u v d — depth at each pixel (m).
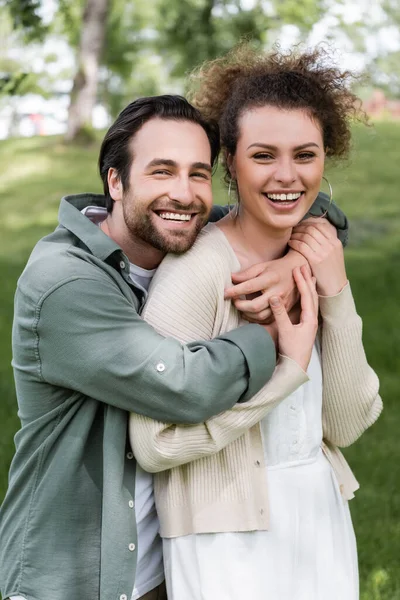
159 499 2.61
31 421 2.66
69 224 2.67
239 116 2.61
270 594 2.51
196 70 2.99
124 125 2.63
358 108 2.92
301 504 2.61
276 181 2.57
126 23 26.00
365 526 4.69
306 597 2.58
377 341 8.27
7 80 7.44
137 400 2.45
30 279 2.56
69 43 20.66
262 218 2.63
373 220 13.70
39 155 18.78
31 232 14.34
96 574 2.55
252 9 20.20
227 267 2.63
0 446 5.73
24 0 8.37
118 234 2.73
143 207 2.58
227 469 2.54
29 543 2.57
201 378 2.40
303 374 2.54
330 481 2.74
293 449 2.64
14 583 2.58
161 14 22.42
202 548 2.53
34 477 2.60
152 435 2.46
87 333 2.47
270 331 2.62
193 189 2.58
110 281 2.56
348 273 11.07
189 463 2.56
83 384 2.49
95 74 19.81
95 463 2.58
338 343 2.74
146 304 2.60
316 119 2.62
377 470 5.41
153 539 2.69
